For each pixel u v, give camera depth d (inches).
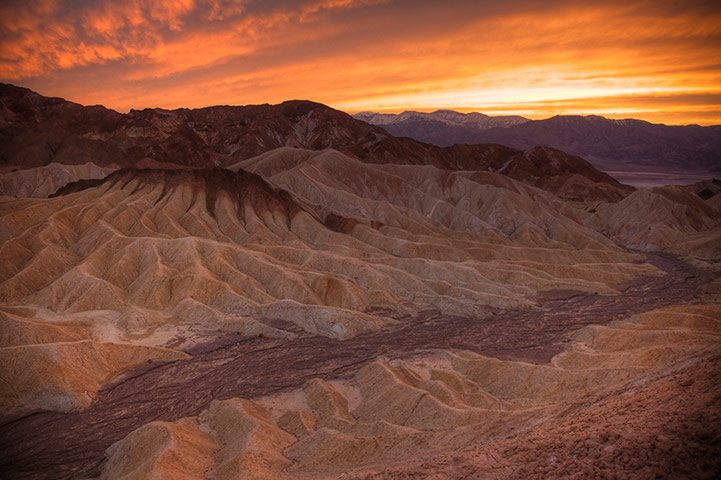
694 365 1122.7
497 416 1694.1
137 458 1620.3
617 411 885.8
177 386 2432.3
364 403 2156.7
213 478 1427.2
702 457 582.6
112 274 3639.3
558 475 661.9
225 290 3506.4
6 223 4099.4
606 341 2689.5
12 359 2330.2
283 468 1459.2
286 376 2539.4
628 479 591.2
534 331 3184.1
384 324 3361.2
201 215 4977.9
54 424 2086.6
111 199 4877.0
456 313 3602.4
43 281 3528.5
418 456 1344.7
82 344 2522.1
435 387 2146.9
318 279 3742.6
